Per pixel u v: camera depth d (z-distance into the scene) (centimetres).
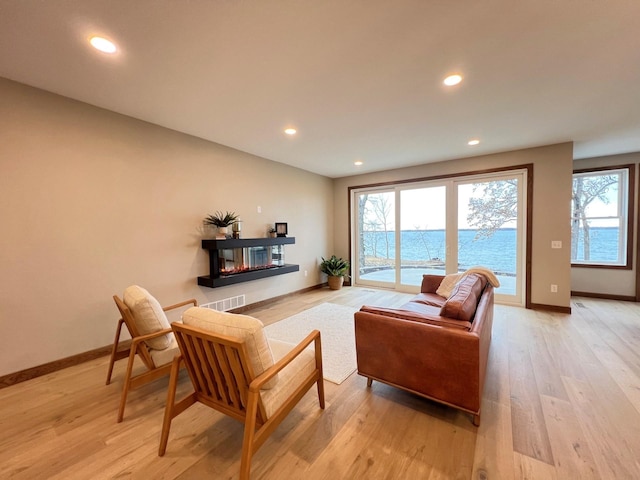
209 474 144
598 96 256
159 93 245
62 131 250
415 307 297
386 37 176
